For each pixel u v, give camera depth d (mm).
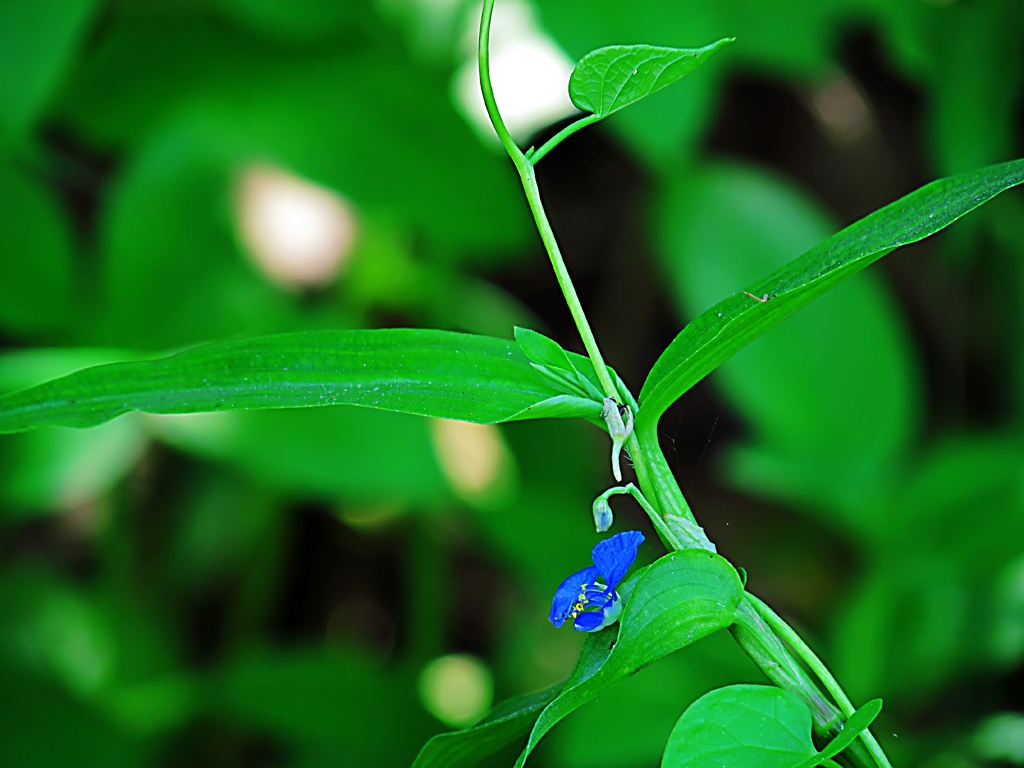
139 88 783
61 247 718
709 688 605
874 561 692
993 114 759
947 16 761
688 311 706
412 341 435
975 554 672
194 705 729
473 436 769
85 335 715
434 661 805
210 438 652
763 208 718
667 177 738
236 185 800
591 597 417
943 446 755
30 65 652
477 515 718
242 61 774
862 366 708
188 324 718
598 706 594
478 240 771
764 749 411
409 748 689
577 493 794
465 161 752
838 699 417
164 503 853
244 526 835
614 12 692
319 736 696
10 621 800
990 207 816
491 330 824
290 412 665
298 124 740
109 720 721
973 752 647
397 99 743
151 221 720
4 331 726
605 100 420
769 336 714
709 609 414
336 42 778
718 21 715
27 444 658
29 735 707
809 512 803
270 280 768
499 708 444
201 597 854
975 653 680
